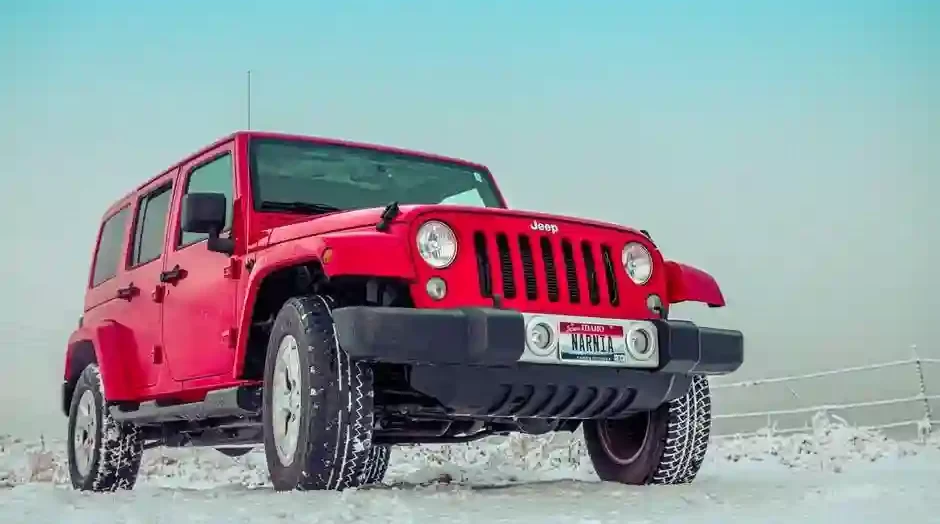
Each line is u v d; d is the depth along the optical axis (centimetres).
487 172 668
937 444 905
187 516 354
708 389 542
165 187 656
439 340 423
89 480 690
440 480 661
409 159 634
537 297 465
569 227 487
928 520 318
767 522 326
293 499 395
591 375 467
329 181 580
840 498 397
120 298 680
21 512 389
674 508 378
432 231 448
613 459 566
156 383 619
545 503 396
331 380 430
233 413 530
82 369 754
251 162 561
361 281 477
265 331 520
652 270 510
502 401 458
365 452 433
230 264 532
